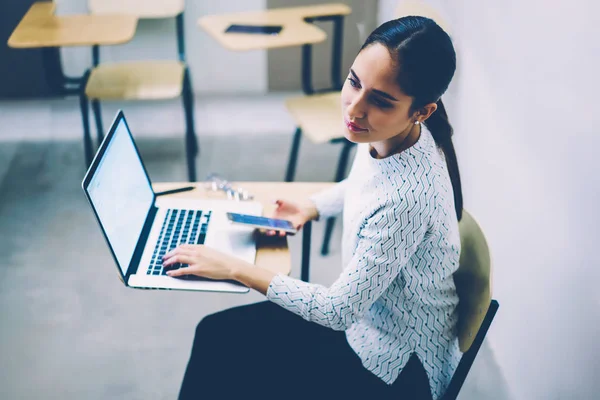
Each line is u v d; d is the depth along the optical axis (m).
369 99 0.97
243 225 1.32
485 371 1.86
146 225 1.33
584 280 1.30
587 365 1.29
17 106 3.60
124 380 1.83
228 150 3.15
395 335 1.15
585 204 1.28
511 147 1.66
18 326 2.02
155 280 1.16
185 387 1.18
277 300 1.12
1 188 2.78
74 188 2.81
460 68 2.07
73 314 2.08
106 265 2.32
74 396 1.77
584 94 1.27
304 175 2.94
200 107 3.67
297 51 3.79
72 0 3.45
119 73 2.77
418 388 1.13
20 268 2.29
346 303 1.06
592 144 1.24
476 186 1.97
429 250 1.06
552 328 1.47
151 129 3.37
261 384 1.17
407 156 1.04
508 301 1.76
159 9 2.93
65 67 3.68
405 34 0.92
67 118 3.45
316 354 1.23
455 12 2.10
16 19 3.45
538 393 1.58
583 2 1.26
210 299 2.16
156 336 2.00
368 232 1.05
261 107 3.68
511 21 1.63
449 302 1.13
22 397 1.76
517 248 1.66
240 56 3.77
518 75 1.60
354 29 3.74
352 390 1.15
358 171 1.18
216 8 3.61
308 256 1.57
